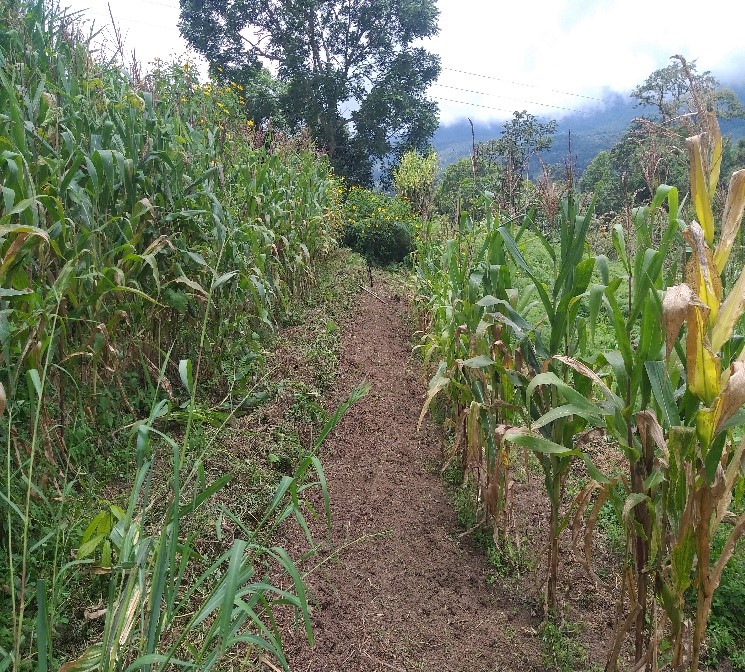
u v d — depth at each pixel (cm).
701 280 182
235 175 596
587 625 278
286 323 678
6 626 221
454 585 306
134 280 346
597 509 221
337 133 2275
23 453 275
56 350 291
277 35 2148
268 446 395
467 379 346
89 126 354
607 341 629
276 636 174
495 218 318
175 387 436
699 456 189
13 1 382
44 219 277
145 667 154
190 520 300
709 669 253
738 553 310
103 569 192
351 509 367
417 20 2173
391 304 886
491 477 319
